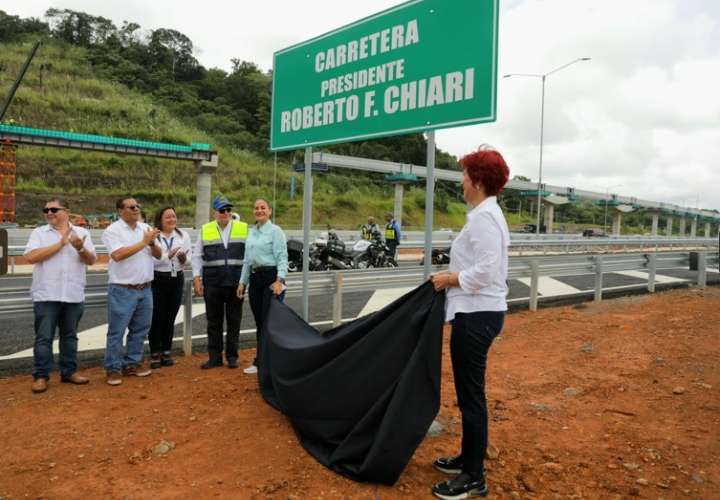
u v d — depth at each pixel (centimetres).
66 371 500
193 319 817
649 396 470
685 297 995
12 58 7712
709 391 476
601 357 592
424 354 310
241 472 320
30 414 414
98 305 538
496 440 380
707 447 366
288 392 374
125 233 507
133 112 6944
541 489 311
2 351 618
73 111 6316
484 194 306
